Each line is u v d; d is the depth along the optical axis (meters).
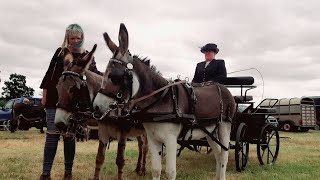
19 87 73.44
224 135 6.27
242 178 7.36
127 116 5.14
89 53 5.45
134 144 14.37
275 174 7.81
